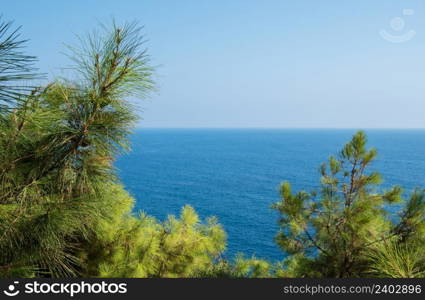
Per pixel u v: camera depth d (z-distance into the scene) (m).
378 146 193.12
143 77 2.28
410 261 2.29
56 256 2.83
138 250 4.90
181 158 144.12
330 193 4.93
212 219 6.47
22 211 2.42
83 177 2.57
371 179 4.73
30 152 2.41
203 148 192.75
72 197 2.68
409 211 4.17
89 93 2.31
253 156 152.25
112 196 3.06
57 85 2.33
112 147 2.50
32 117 2.19
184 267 5.61
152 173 104.88
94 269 4.47
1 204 2.40
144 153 162.88
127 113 2.46
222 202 68.12
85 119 2.35
